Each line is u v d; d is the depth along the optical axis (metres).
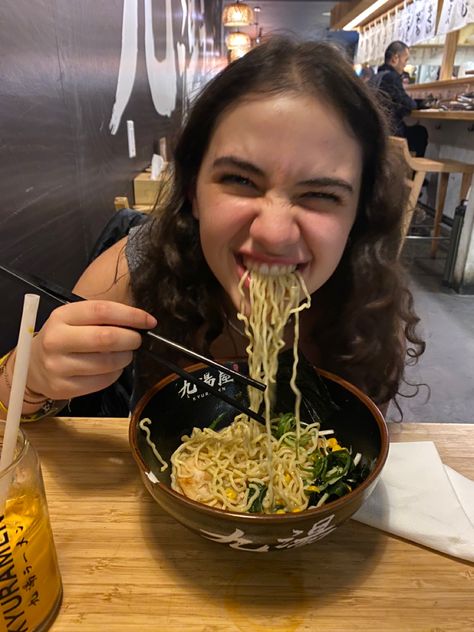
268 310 0.86
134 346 0.73
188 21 5.79
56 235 1.57
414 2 6.07
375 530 0.75
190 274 1.11
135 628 0.60
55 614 0.61
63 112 1.62
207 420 0.91
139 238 1.27
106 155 2.23
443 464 0.86
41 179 1.43
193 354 0.73
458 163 4.35
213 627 0.60
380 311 1.14
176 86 4.85
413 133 5.59
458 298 4.02
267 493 0.76
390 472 0.83
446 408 2.60
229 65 0.90
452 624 0.61
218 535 0.60
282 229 0.74
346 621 0.61
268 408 0.77
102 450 0.90
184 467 0.80
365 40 8.62
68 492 0.81
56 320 0.74
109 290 1.26
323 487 0.76
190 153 0.98
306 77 0.76
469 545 0.70
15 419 0.53
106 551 0.70
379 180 1.00
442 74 6.06
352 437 0.82
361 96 0.83
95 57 2.03
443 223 5.92
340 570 0.68
